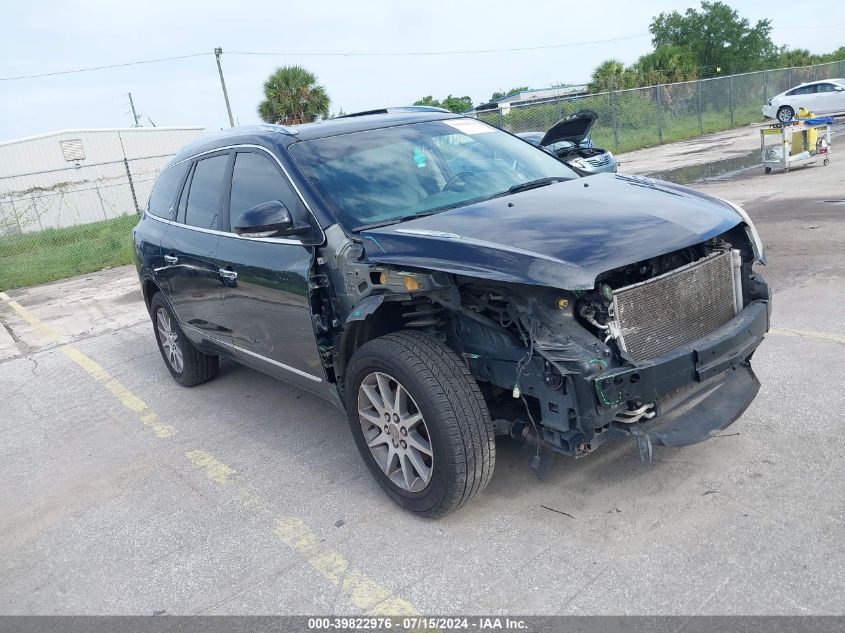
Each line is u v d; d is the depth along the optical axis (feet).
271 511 12.57
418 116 15.70
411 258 10.61
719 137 83.05
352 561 10.69
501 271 9.73
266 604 9.98
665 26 193.16
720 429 10.68
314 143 13.91
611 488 11.48
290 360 13.69
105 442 16.93
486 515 11.30
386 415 11.64
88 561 11.82
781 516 10.10
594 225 10.66
